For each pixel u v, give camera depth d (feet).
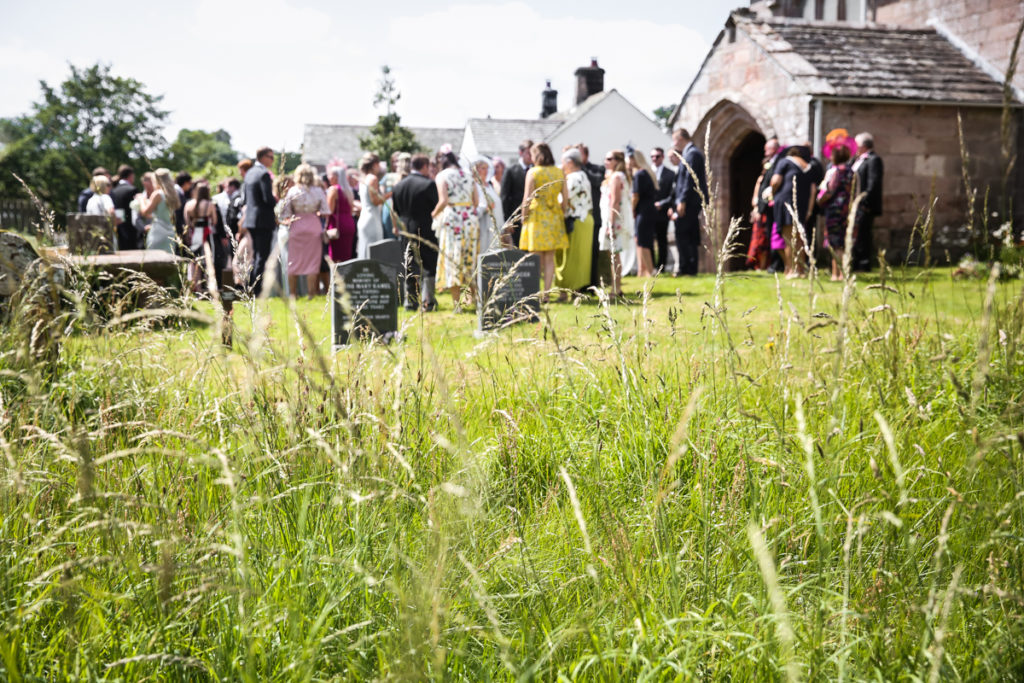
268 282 5.13
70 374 9.76
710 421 9.86
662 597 6.44
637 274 47.80
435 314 25.50
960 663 6.00
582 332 14.11
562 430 10.28
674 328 11.00
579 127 131.75
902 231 49.60
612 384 11.69
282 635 5.83
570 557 7.43
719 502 8.10
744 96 53.36
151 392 9.52
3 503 7.21
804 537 7.09
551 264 31.09
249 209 34.96
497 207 37.52
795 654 5.54
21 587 6.56
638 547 7.12
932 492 8.43
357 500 6.17
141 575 6.28
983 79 52.16
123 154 129.49
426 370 11.12
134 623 5.89
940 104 48.93
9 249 13.71
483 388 11.54
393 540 6.52
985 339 5.92
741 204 64.80
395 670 5.32
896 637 5.96
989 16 54.24
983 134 50.47
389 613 6.23
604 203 37.22
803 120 48.60
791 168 39.17
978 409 9.05
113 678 5.50
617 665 5.86
